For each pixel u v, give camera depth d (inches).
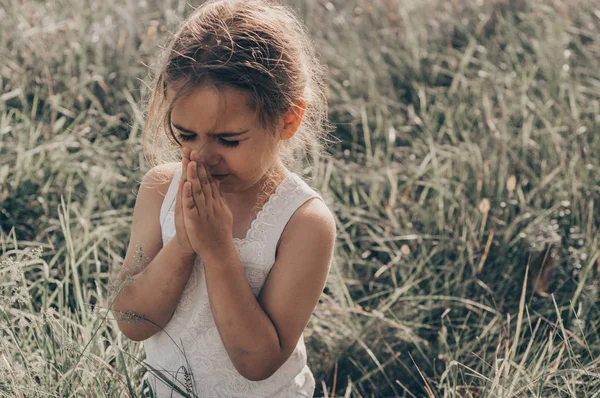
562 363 104.5
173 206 80.0
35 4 193.2
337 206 141.5
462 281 131.3
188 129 70.2
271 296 75.4
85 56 175.8
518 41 196.9
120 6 194.9
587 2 206.2
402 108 182.4
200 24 72.6
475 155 152.9
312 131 87.0
